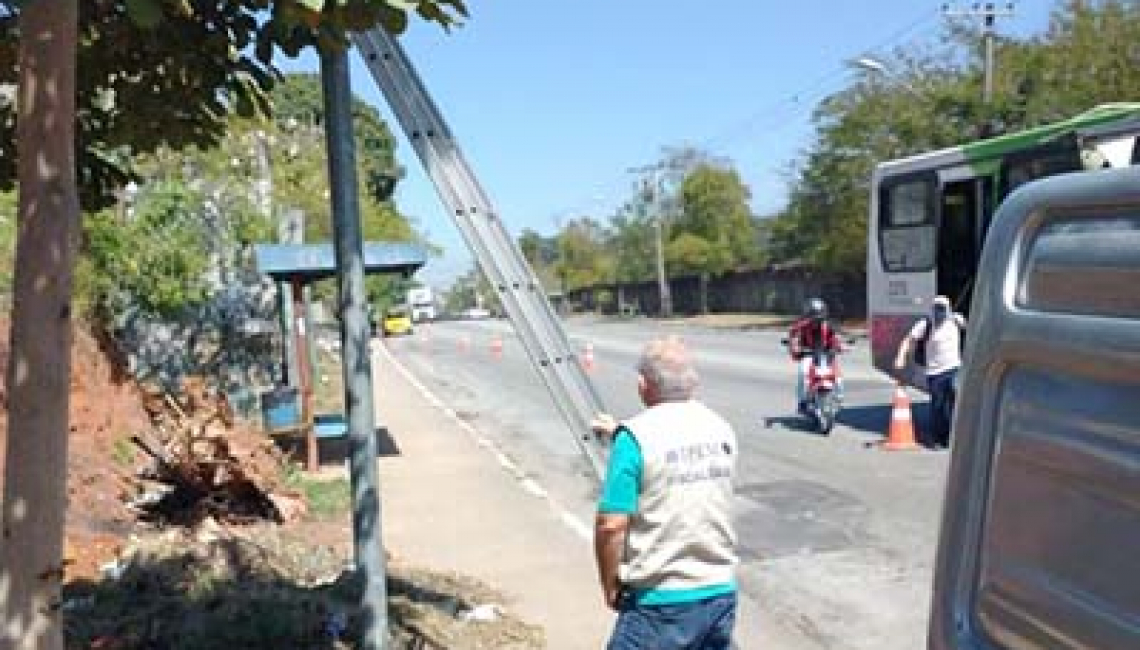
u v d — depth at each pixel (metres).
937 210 15.39
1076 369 1.75
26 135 3.42
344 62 5.23
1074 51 33.34
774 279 60.94
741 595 7.69
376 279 58.69
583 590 7.80
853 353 30.09
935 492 10.84
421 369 33.50
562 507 11.05
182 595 6.46
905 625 6.93
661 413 4.51
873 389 20.38
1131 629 1.57
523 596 7.70
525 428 17.86
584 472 13.31
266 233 16.45
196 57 4.70
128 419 11.16
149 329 15.17
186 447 10.08
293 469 12.59
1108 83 32.12
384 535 9.94
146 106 4.95
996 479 1.94
